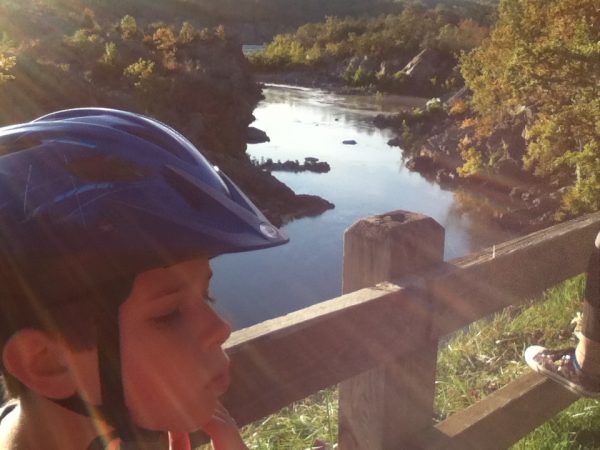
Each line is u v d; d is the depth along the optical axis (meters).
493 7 190.25
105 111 1.14
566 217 37.44
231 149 61.75
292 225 41.28
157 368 0.98
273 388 1.80
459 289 2.29
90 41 75.25
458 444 2.41
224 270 34.44
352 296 2.03
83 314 0.91
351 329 1.96
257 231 1.02
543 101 38.56
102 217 0.91
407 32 126.56
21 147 0.97
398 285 2.11
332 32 146.62
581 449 3.35
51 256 0.89
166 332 0.98
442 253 2.30
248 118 74.00
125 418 0.97
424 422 2.33
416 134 68.12
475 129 53.00
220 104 69.38
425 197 47.16
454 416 2.55
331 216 43.19
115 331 0.93
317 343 1.88
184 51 88.12
